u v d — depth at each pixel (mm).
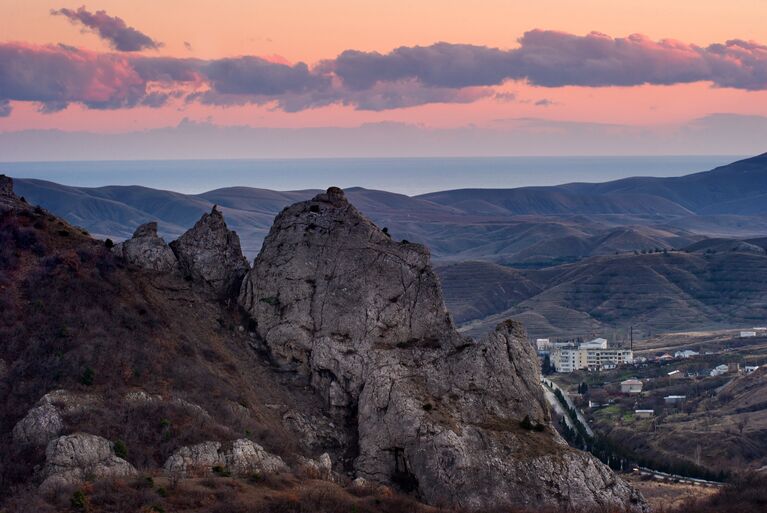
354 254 140125
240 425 121375
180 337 132625
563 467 122750
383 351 133125
